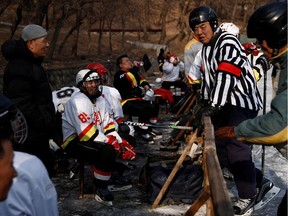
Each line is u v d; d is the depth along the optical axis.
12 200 1.47
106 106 4.11
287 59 2.01
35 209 1.53
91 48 18.22
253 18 2.08
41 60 3.32
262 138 2.00
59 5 11.73
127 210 3.74
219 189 1.71
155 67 18.88
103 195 3.86
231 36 3.53
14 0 11.34
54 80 10.68
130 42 22.83
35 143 3.21
